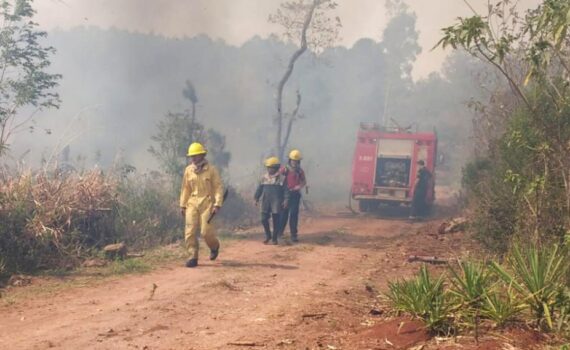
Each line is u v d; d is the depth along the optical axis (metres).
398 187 21.20
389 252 11.73
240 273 9.30
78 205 11.05
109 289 8.06
